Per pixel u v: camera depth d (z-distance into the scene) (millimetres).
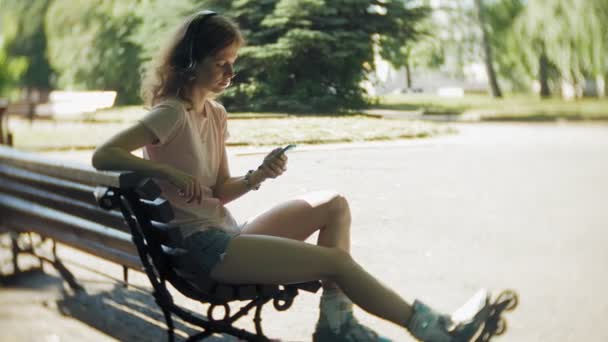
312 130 3674
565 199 4125
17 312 2613
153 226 2004
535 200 4062
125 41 6375
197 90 2064
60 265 2967
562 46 8891
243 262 1975
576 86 8844
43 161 2377
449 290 2775
